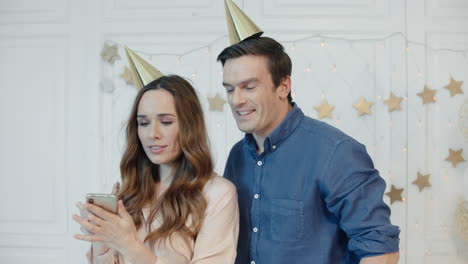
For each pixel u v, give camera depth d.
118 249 1.16
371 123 2.28
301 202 1.30
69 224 2.41
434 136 2.28
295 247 1.29
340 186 1.23
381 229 1.16
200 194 1.32
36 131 2.45
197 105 1.42
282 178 1.34
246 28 1.37
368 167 1.27
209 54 2.34
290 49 2.29
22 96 2.46
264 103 1.30
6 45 2.46
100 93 2.38
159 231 1.29
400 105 2.27
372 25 2.28
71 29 2.41
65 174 2.42
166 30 2.36
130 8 2.38
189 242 1.29
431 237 2.27
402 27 2.27
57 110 2.43
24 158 2.45
